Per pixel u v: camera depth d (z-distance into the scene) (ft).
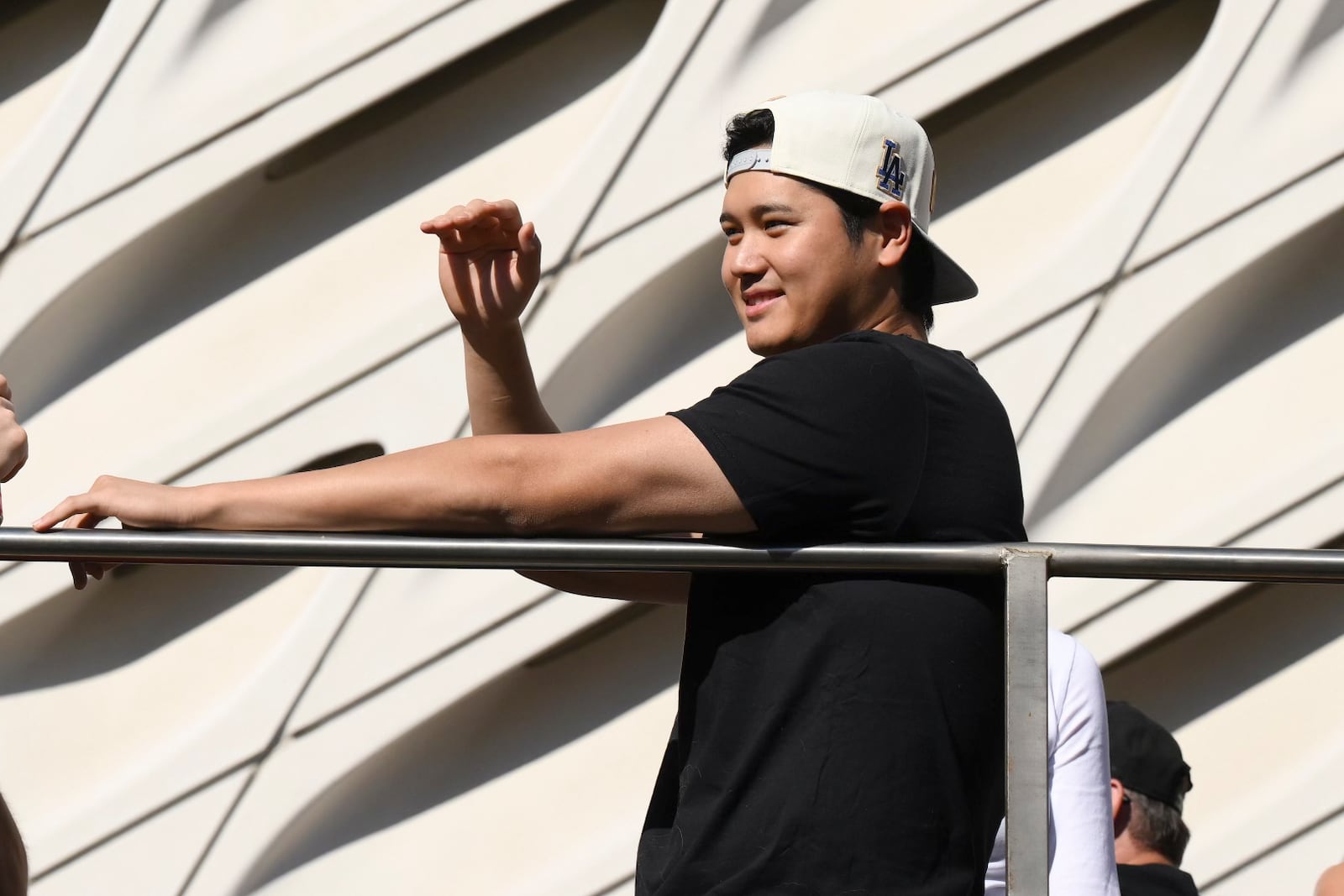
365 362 42.86
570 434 17.74
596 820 41.75
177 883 40.96
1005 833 17.95
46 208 43.24
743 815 17.19
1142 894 29.19
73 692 42.60
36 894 40.83
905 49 43.01
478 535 17.74
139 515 17.63
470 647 41.65
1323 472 41.50
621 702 42.88
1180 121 42.57
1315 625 42.47
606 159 42.98
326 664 41.65
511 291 22.48
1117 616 41.39
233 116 43.34
